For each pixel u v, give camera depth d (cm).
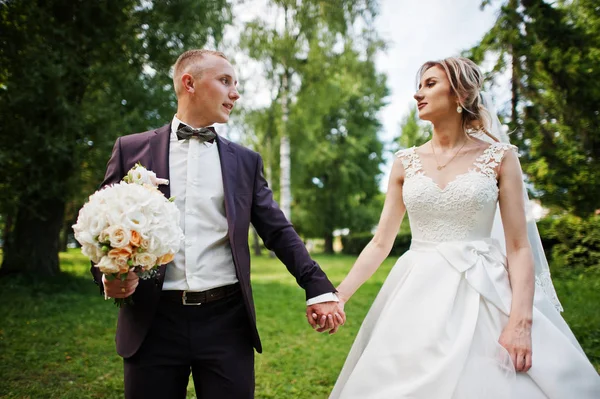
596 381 205
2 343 530
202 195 223
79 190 913
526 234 228
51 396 380
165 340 207
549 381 199
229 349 212
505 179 232
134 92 967
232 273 222
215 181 228
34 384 406
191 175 224
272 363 491
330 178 2670
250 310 217
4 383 407
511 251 228
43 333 581
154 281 206
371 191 2850
